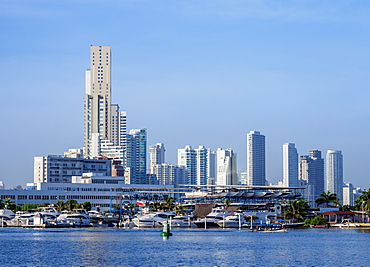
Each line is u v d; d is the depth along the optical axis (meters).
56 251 177.75
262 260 158.62
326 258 163.88
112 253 173.00
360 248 192.75
